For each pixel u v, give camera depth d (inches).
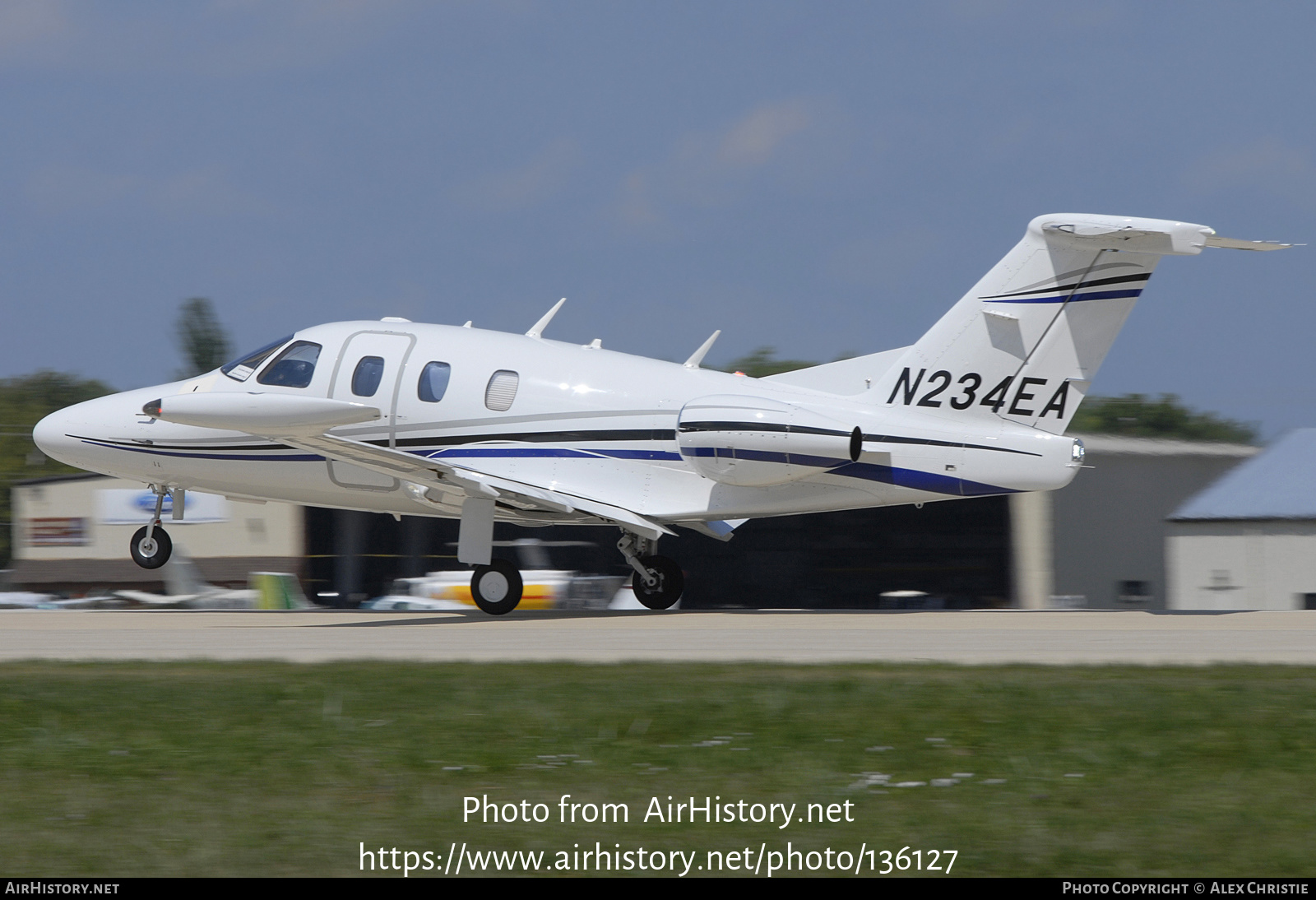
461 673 1542.8
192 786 1067.9
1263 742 1179.9
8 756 1171.3
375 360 2514.8
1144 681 1476.4
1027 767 1111.0
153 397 2677.2
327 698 1381.6
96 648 1952.5
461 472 2274.9
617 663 1637.6
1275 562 4436.5
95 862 877.8
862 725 1256.8
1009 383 2266.2
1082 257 2217.0
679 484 2410.2
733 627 2235.5
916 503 2352.4
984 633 2127.2
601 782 1069.8
